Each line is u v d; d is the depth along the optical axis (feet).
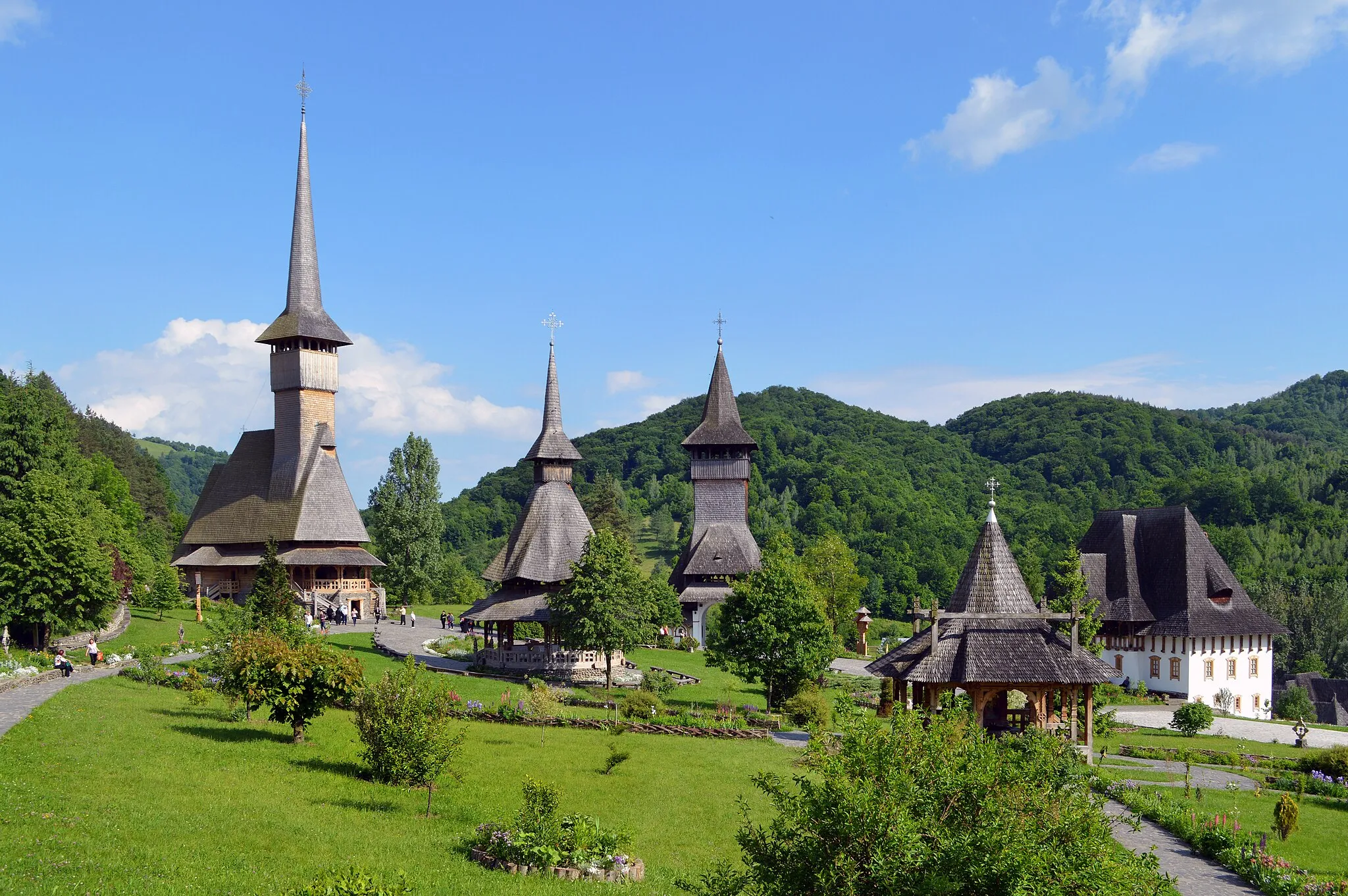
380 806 94.94
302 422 319.68
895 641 357.61
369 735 103.60
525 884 75.00
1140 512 282.77
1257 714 266.16
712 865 87.15
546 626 219.82
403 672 105.50
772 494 653.71
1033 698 134.51
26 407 262.67
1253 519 517.55
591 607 194.49
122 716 119.34
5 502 199.82
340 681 119.65
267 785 95.45
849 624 343.87
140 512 377.30
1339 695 308.81
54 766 88.02
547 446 234.58
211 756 104.17
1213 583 263.90
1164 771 144.15
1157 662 262.88
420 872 73.67
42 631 204.44
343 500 319.06
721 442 346.95
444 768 103.65
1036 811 55.72
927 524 549.95
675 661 253.85
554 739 143.95
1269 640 269.85
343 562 311.68
